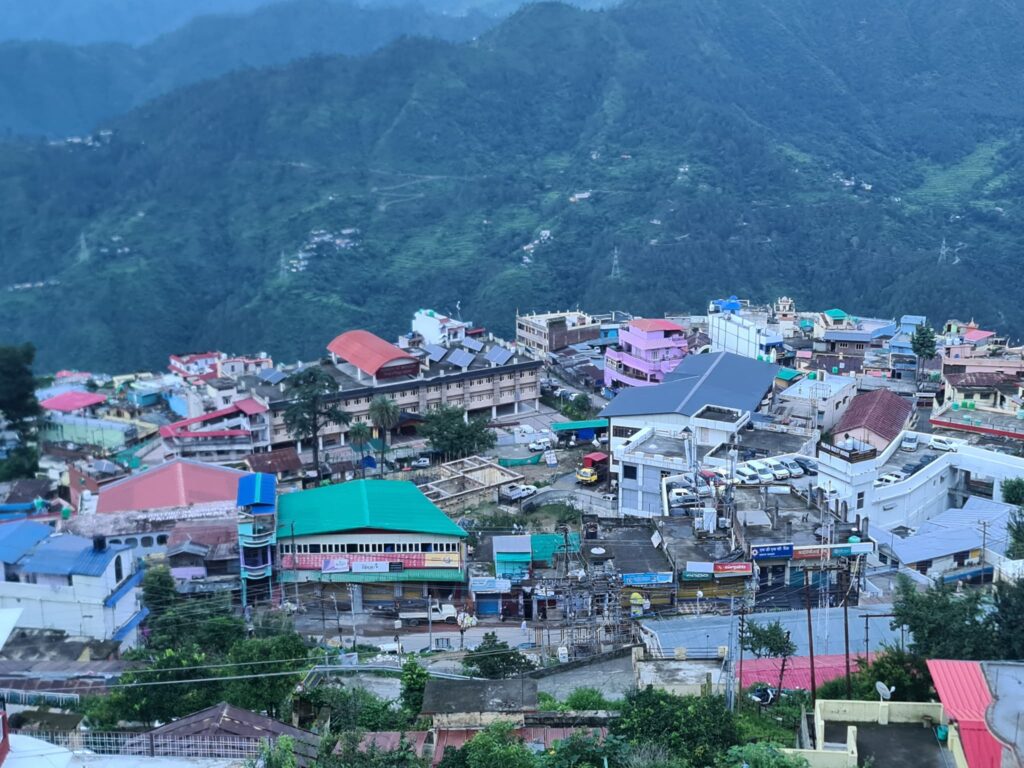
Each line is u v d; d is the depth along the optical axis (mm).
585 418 157125
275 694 58531
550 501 119312
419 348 162000
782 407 126938
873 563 83438
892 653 50844
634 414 118375
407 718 54188
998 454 101812
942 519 92062
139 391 171125
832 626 67875
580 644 71938
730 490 85188
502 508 115938
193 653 62812
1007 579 68000
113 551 76625
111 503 99688
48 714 56312
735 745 45531
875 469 94375
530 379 162375
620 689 62031
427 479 129000
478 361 160875
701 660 61719
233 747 46844
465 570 88500
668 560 79312
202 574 85438
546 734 49031
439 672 67250
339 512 90875
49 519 100125
